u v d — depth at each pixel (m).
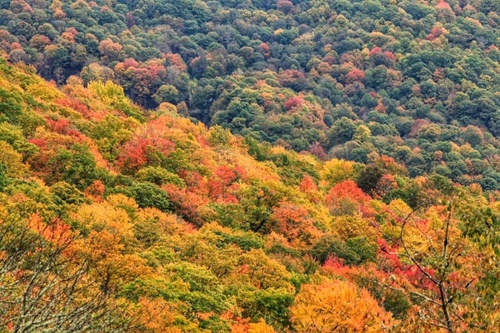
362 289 36.03
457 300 15.11
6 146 57.06
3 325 13.22
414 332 15.38
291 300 37.91
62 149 60.78
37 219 35.09
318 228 63.38
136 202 57.97
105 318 15.62
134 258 34.44
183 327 29.58
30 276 14.84
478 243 15.20
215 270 43.31
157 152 72.25
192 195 64.62
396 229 56.97
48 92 88.69
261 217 61.84
